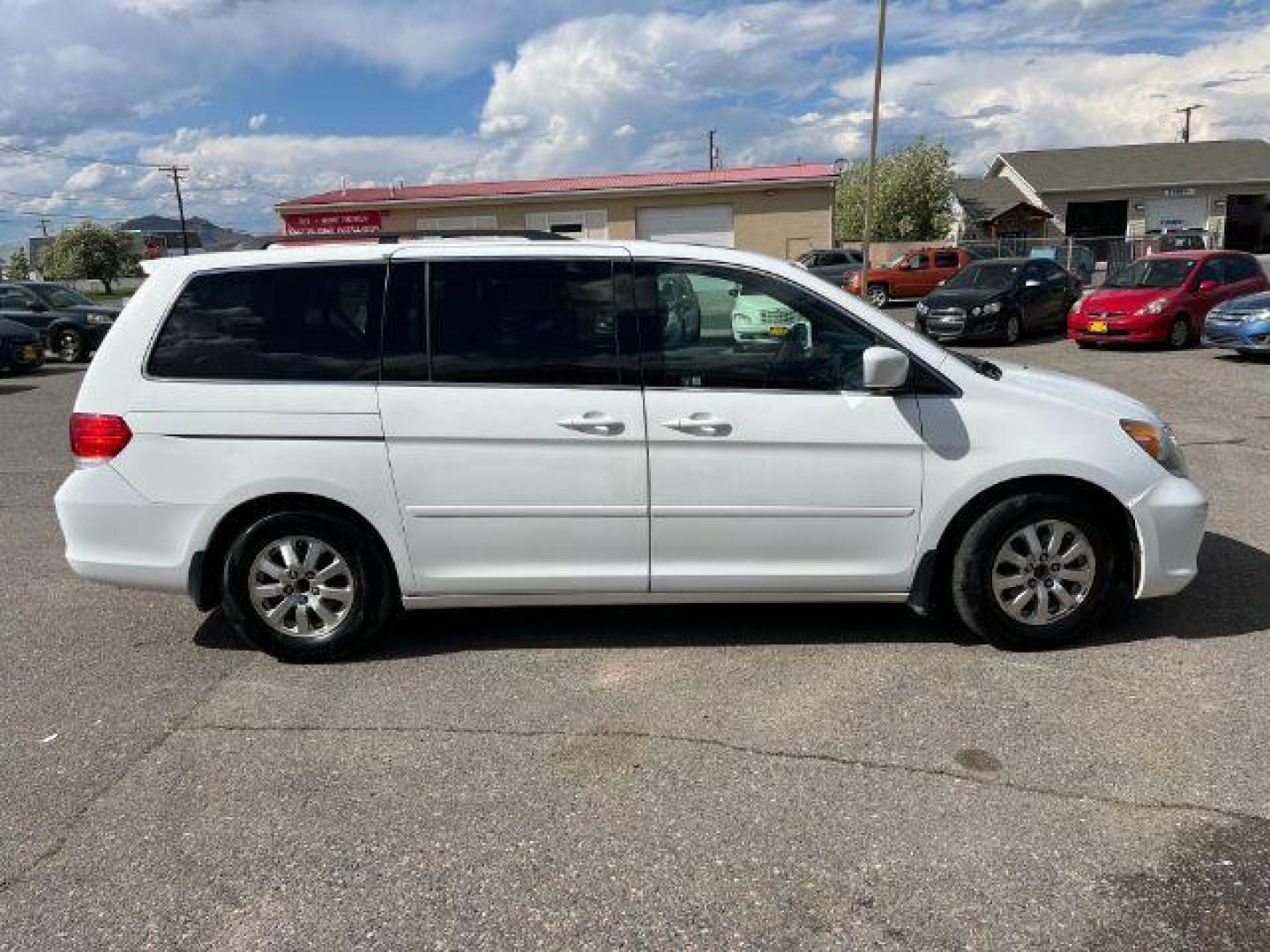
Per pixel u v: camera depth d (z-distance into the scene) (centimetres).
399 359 419
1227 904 268
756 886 281
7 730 385
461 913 272
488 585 430
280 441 417
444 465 417
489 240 439
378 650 455
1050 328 1911
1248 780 326
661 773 341
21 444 1054
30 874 294
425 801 327
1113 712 375
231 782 342
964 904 271
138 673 438
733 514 421
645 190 3097
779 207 3117
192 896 282
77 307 2064
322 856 299
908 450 418
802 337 420
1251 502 671
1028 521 421
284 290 423
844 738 361
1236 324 1336
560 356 418
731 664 428
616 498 420
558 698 400
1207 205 4612
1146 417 437
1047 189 4666
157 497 423
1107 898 271
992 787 327
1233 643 436
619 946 258
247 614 435
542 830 310
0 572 594
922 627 465
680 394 414
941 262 2986
